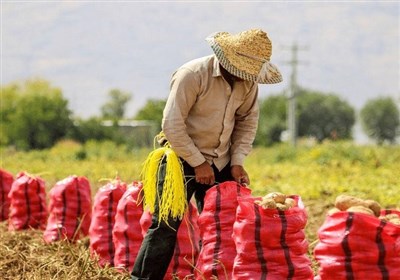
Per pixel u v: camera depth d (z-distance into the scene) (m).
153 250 11.47
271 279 10.52
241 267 10.69
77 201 16.36
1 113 115.00
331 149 44.78
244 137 11.99
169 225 11.44
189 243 12.66
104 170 44.00
